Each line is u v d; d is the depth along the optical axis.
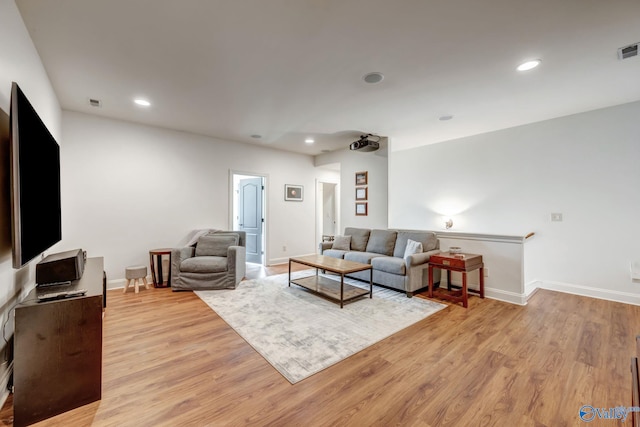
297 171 6.31
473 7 1.75
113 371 1.93
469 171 4.88
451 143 5.13
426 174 5.52
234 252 3.96
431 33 2.03
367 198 5.28
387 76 2.69
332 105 3.44
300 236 6.38
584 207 3.71
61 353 1.56
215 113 3.73
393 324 2.75
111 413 1.54
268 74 2.65
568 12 1.80
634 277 3.36
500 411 1.57
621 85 2.89
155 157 4.32
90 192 3.75
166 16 1.84
